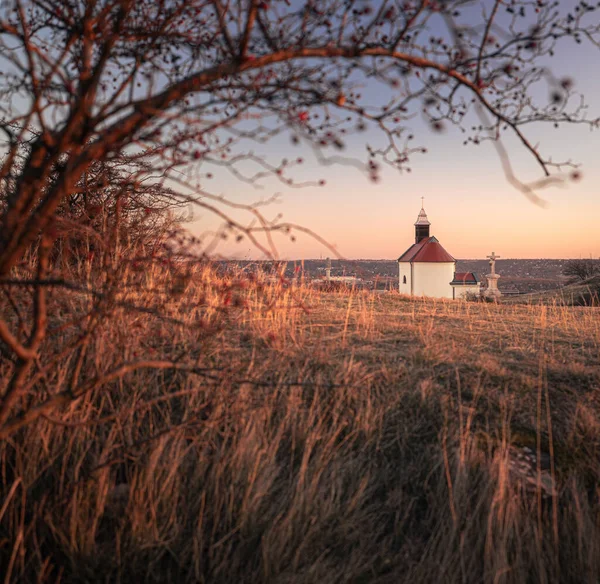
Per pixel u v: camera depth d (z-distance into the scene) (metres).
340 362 4.16
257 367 3.86
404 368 4.20
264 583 2.35
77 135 1.66
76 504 2.45
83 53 1.77
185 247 2.31
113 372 2.00
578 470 3.25
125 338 3.26
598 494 3.09
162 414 3.17
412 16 1.56
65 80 1.68
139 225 4.41
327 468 3.01
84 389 1.98
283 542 2.47
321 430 3.31
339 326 5.43
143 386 3.31
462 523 2.78
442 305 8.71
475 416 3.65
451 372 4.26
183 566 2.42
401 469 3.16
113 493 2.69
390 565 2.59
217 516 2.60
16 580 2.20
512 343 5.45
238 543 2.57
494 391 3.99
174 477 2.77
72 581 2.30
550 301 22.25
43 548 2.44
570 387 4.20
